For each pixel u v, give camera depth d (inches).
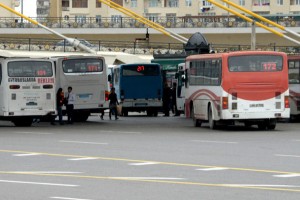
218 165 1318.9
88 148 1663.4
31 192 1017.5
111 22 5590.6
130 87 3476.9
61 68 2822.3
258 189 1031.6
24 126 2600.9
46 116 2640.3
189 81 2492.6
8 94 2536.9
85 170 1254.9
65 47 4758.9
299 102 2642.7
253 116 2199.8
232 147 1669.5
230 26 5364.2
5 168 1288.1
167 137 1984.5
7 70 2536.9
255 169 1256.8
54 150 1615.4
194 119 2454.5
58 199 958.4
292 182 1100.5
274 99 2207.2
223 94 2199.8
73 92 2824.8
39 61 2571.4
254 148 1643.7
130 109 3486.7
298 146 1688.0
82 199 957.2
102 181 1119.6
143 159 1423.5
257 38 5388.8
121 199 956.6
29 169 1272.1
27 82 2554.1
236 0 6904.5
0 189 1045.2
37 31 5600.4
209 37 5467.5
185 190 1027.3
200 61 2383.1
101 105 2856.8
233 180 1125.1
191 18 5807.1
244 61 2201.0
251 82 2199.8
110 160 1408.7
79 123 2785.4
